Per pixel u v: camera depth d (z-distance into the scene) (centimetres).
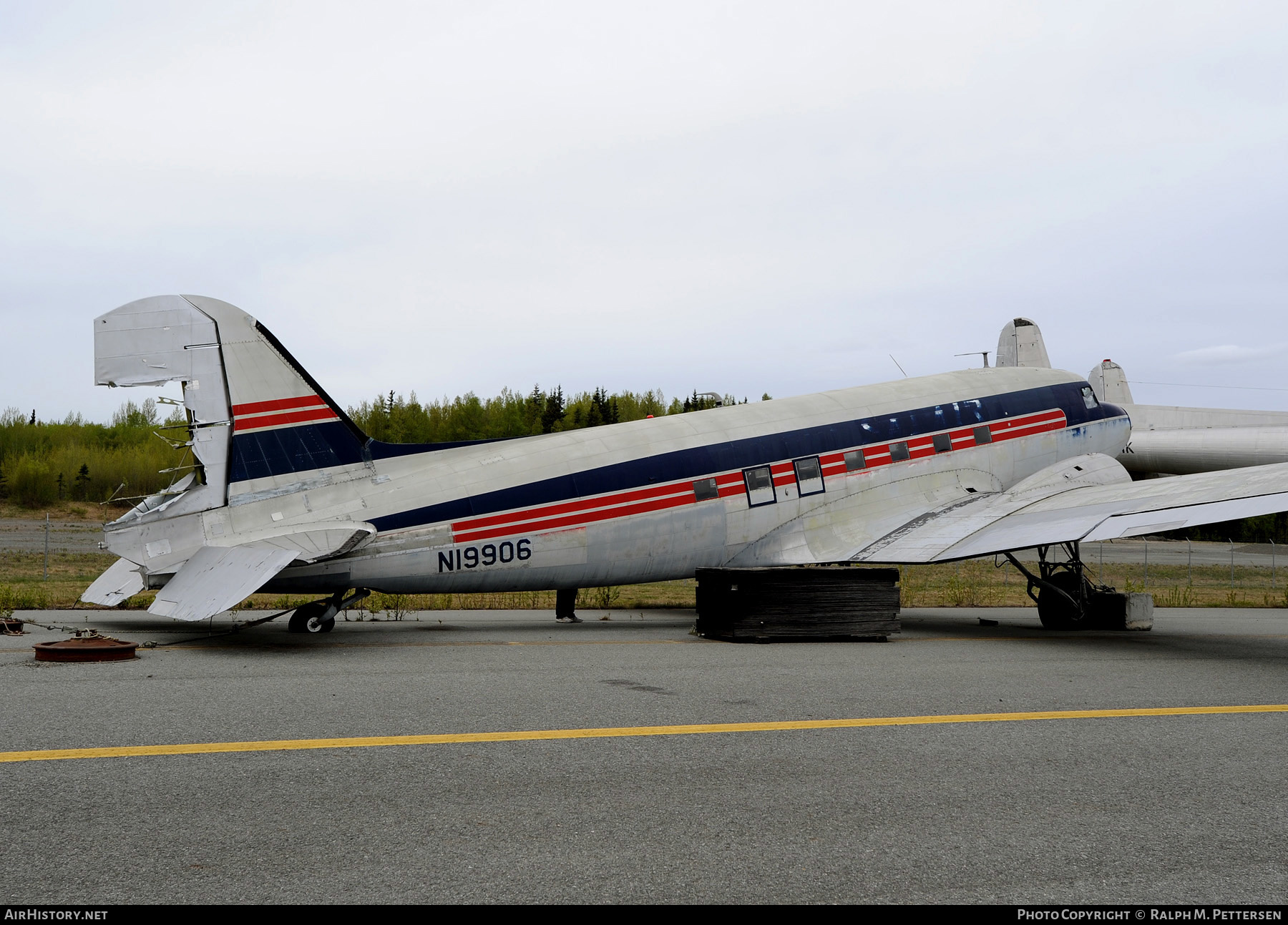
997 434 1866
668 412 9119
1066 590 1645
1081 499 1542
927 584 3095
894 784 560
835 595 1349
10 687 833
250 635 1349
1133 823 493
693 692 862
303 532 1211
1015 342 3122
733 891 396
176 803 502
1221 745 670
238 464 1269
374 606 1883
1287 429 3609
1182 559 5031
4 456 7244
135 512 1226
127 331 1240
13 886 390
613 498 1495
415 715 740
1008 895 397
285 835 457
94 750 607
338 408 1340
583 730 693
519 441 1484
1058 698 858
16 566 2919
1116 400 4197
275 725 692
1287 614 2133
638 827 477
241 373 1279
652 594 2588
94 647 1013
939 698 845
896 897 393
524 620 1705
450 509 1373
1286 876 421
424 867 419
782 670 1018
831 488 1684
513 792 534
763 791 542
